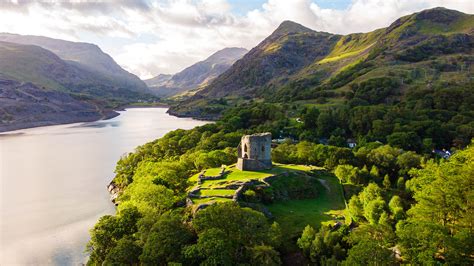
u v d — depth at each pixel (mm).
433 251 48625
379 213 70812
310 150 130250
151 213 67000
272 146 161625
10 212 102625
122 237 64250
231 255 54156
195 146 154500
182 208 73312
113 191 120438
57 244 82312
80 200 113375
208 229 56500
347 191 96812
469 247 48562
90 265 63938
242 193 75375
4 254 77688
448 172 67938
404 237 52406
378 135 174250
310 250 59906
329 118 198125
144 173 104938
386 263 49281
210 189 78500
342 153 124750
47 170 151750
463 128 165125
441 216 59125
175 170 99750
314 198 87188
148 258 54375
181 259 53656
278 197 81312
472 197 54750
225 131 178625
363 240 52844
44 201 112188
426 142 154375
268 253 54656
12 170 151125
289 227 69125
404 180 116375
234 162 111062
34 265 73188
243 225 58844
